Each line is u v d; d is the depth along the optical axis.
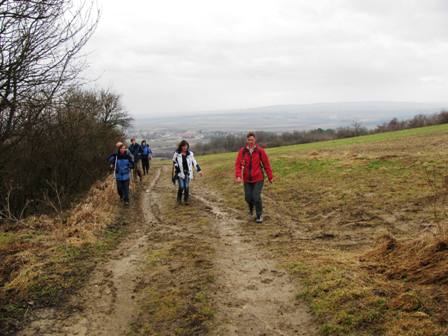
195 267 5.66
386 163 12.85
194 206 10.67
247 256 6.15
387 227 7.07
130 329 4.16
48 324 4.29
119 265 5.95
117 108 33.19
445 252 4.39
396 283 4.28
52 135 10.60
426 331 3.32
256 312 4.32
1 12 5.48
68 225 7.98
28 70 6.02
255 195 8.42
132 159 11.13
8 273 5.58
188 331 4.02
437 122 55.88
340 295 4.23
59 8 6.00
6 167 8.98
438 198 8.13
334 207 8.95
